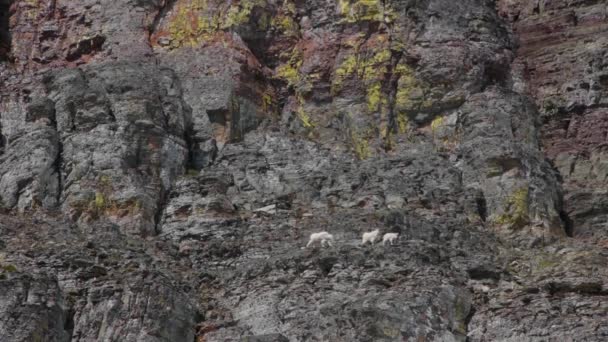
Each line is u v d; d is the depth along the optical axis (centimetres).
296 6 16438
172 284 12800
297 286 12812
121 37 15938
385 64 15788
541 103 16250
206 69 15600
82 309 12394
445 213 14288
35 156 14325
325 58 16000
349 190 14450
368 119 15525
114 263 12988
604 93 16125
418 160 14912
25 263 12712
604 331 12325
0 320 11894
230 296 12950
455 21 16162
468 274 13225
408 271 12925
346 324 12338
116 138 14475
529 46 16888
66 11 16275
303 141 15200
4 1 16600
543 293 12850
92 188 14150
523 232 14375
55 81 15038
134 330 12319
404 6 16125
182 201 14150
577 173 15650
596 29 16800
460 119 15450
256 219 14088
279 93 16025
